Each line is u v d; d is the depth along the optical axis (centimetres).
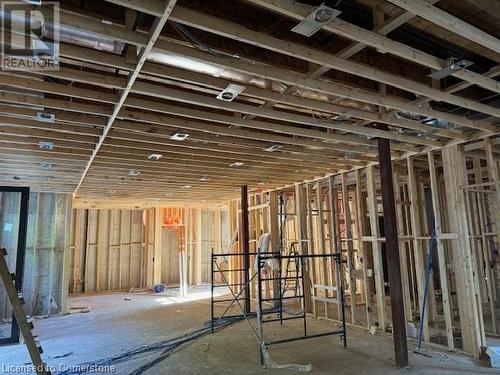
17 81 295
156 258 1181
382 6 248
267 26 272
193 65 278
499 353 423
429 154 528
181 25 248
